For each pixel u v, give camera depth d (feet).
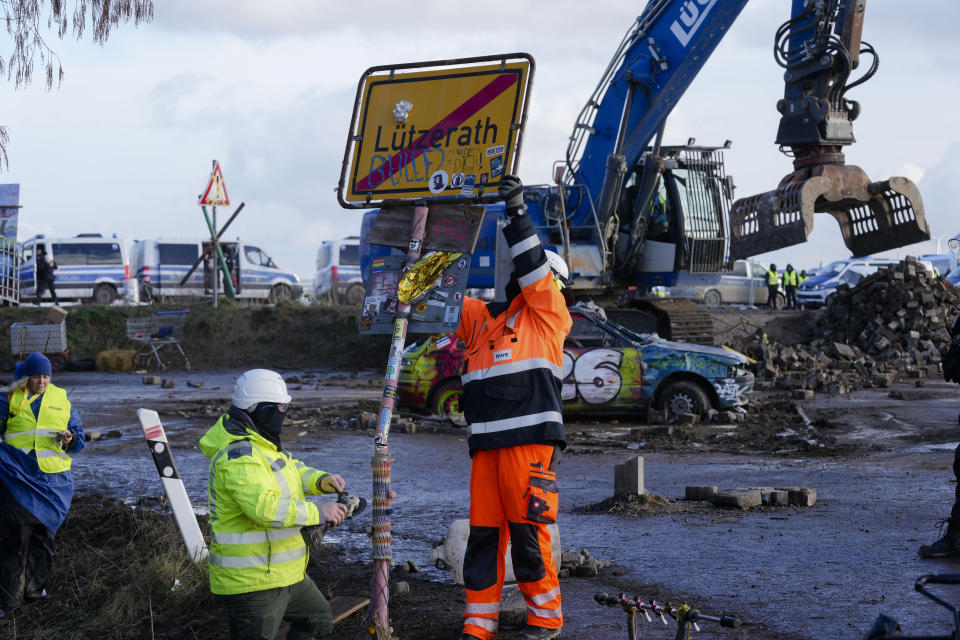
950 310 87.10
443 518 29.48
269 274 125.80
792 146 51.70
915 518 27.30
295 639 14.82
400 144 18.02
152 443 23.43
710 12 64.64
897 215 51.42
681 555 23.65
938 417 49.88
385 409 16.78
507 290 16.57
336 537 27.25
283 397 13.83
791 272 124.88
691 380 50.72
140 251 124.98
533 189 74.18
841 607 19.04
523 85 17.26
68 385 80.33
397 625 18.93
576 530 26.96
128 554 25.43
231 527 13.57
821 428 47.73
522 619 18.37
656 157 71.36
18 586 22.33
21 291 121.90
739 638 17.35
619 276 75.87
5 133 29.60
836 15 50.39
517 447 15.57
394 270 17.72
